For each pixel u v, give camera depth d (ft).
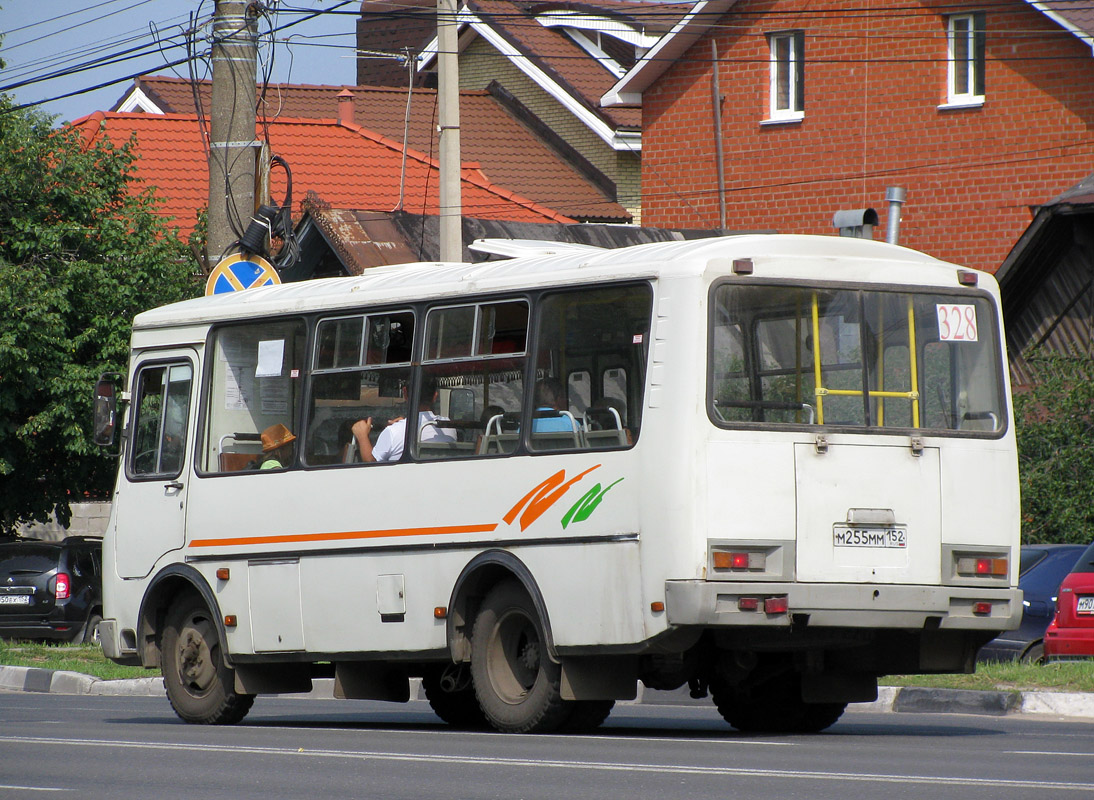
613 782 86.94
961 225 323.37
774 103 354.95
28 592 259.19
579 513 115.85
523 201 401.70
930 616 116.37
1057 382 244.83
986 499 120.16
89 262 269.85
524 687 120.88
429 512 125.49
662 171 369.91
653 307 113.70
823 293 116.78
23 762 101.60
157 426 148.77
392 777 91.45
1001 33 318.04
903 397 118.52
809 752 103.55
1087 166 307.37
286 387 138.00
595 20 491.72
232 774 94.38
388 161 407.85
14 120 271.69
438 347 127.44
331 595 131.75
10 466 264.93
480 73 520.01
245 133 199.31
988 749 106.63
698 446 110.83
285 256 198.90
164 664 144.87
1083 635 159.63
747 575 111.24
